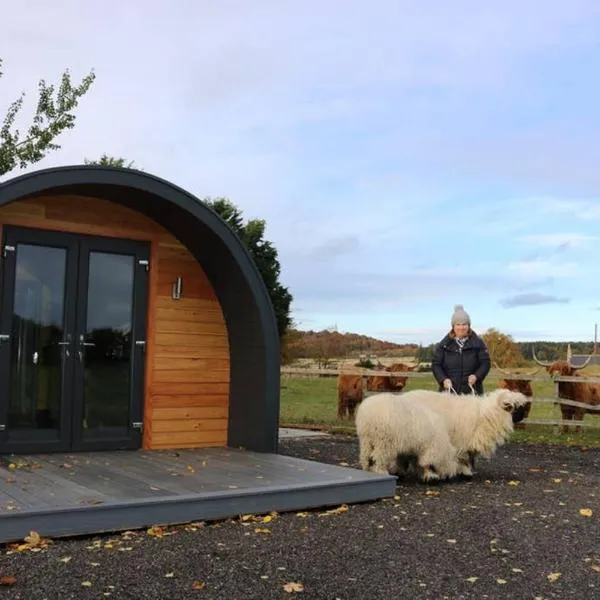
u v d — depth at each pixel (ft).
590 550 16.48
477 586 13.85
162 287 27.53
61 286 25.54
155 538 16.57
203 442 28.19
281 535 17.15
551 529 18.35
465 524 18.70
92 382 26.00
